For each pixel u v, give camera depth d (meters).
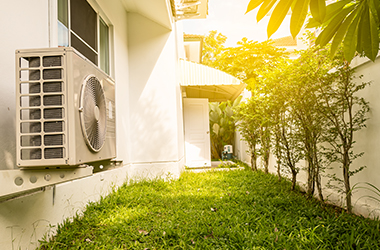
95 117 2.27
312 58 3.68
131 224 2.91
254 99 6.52
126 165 5.54
